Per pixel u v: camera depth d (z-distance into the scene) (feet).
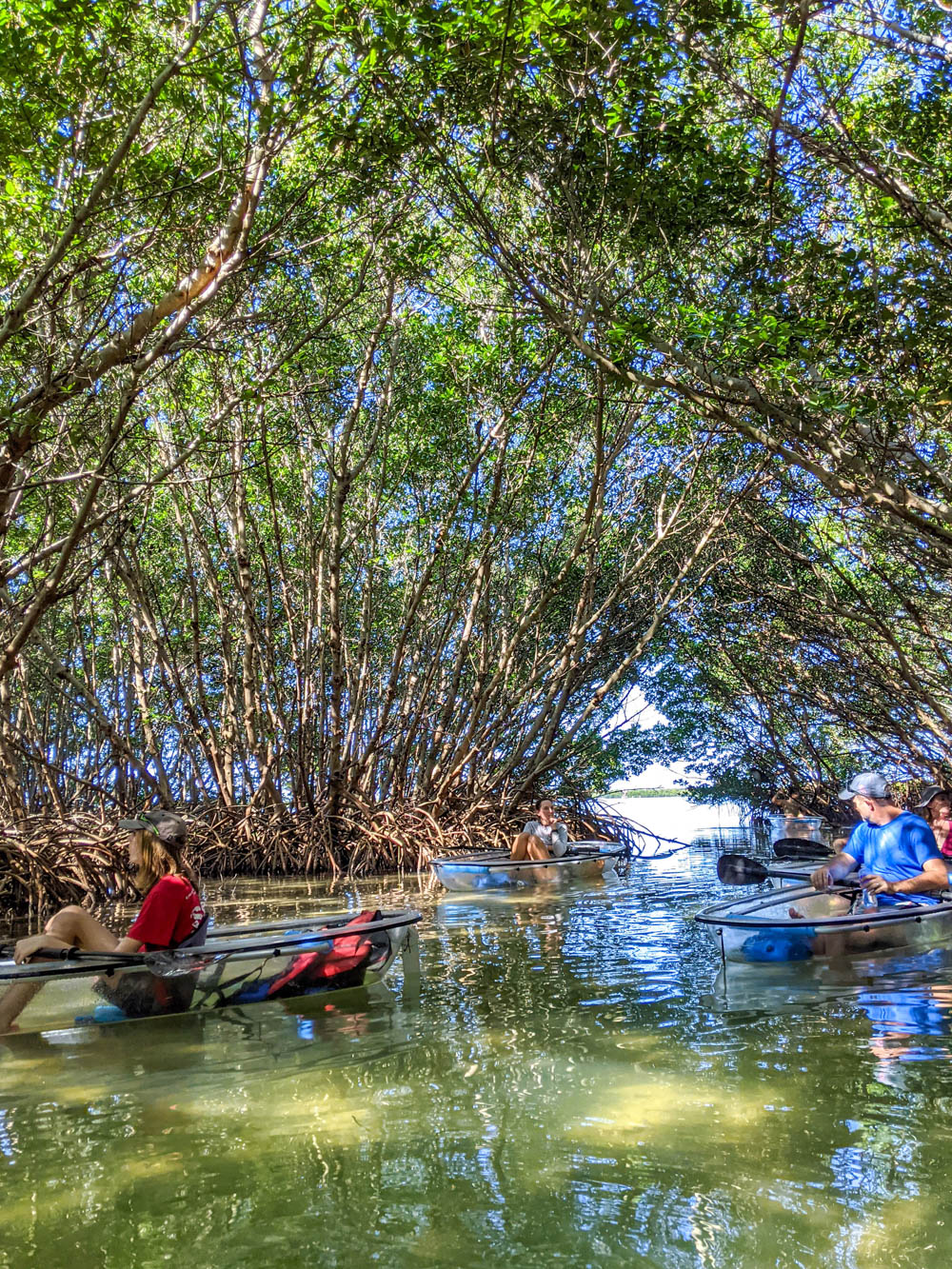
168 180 27.53
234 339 40.14
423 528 57.47
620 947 26.12
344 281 43.24
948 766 54.54
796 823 60.08
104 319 32.01
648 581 62.75
